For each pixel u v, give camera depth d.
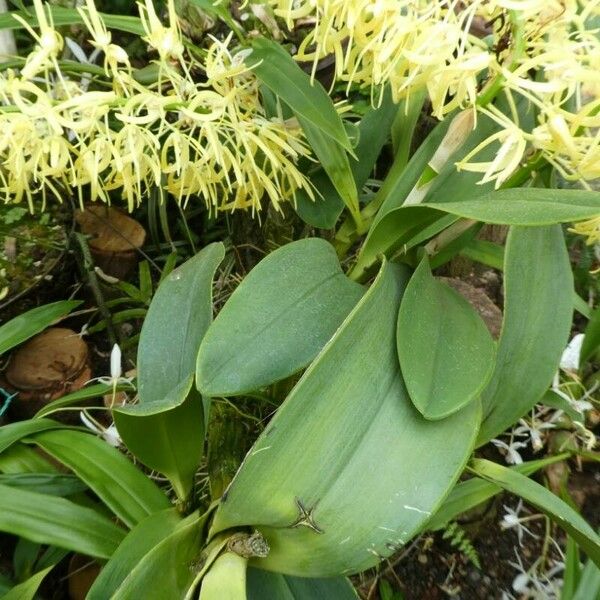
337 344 0.26
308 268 0.32
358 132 0.44
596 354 0.57
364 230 0.44
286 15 0.29
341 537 0.26
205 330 0.34
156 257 0.68
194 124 0.34
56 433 0.39
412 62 0.27
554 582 0.48
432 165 0.35
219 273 0.60
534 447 0.52
